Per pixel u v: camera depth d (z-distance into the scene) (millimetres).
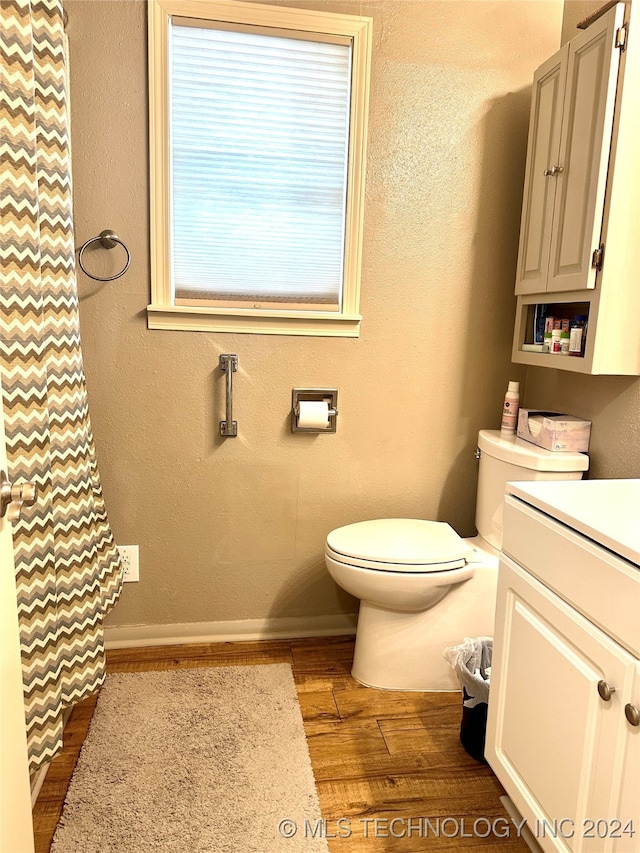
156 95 1725
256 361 1926
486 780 1458
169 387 1887
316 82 1841
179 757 1485
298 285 1964
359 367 2002
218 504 1987
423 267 1995
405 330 2016
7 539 846
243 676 1850
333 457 2039
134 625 2016
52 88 1235
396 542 1789
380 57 1856
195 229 1860
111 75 1711
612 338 1507
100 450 1881
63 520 1276
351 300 1951
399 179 1931
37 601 1089
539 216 1776
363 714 1694
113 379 1853
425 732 1624
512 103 1965
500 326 2084
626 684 875
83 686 1341
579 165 1558
